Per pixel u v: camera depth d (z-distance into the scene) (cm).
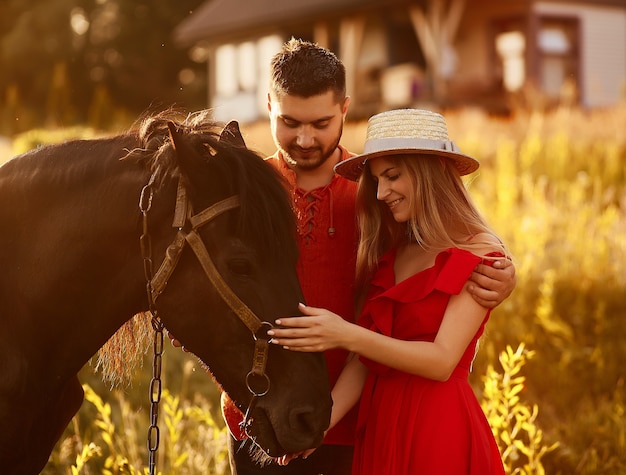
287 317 234
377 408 279
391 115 282
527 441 457
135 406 486
